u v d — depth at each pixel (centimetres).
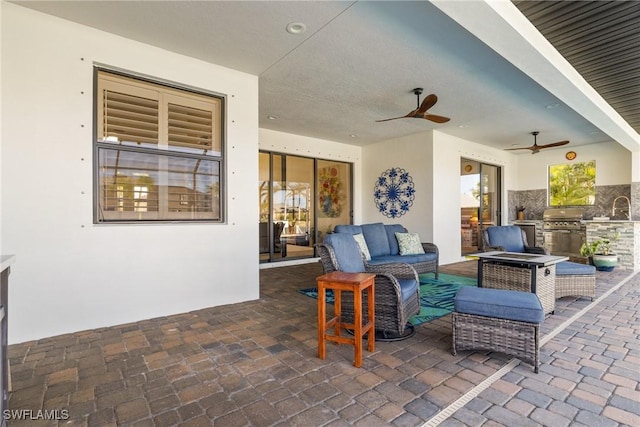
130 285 317
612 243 615
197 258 357
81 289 293
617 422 163
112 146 314
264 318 327
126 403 181
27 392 192
